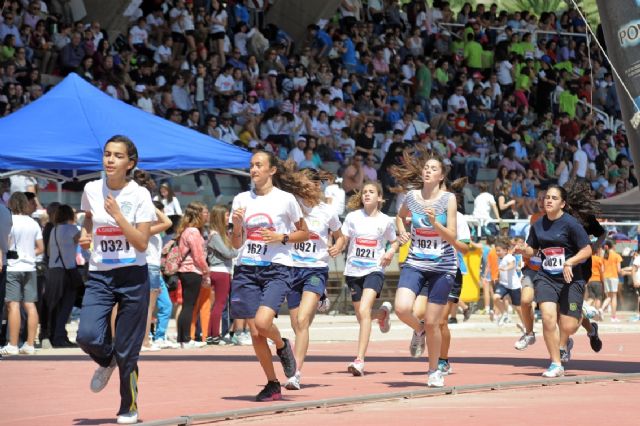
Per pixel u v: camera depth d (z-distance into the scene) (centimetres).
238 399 2588
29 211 4000
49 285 4206
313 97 7725
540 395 2662
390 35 8912
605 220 7375
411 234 2755
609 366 3450
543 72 9600
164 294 4275
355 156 6950
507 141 8612
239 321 4481
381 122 8038
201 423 2173
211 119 6812
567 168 8556
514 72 9338
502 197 7350
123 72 6925
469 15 9806
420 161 2888
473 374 3195
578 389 2797
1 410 2397
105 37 7225
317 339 4884
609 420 2194
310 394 2662
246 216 2502
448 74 9031
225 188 6962
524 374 3194
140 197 2122
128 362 2117
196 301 4306
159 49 7356
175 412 2342
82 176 4494
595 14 10694
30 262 3938
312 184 2738
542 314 3070
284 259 2494
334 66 8312
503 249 6025
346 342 4750
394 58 8738
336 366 3481
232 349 4250
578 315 3106
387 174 7238
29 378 3103
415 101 8488
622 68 2959
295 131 7344
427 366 3478
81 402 2544
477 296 6138
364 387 2822
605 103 9781
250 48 8088
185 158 4206
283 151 7112
